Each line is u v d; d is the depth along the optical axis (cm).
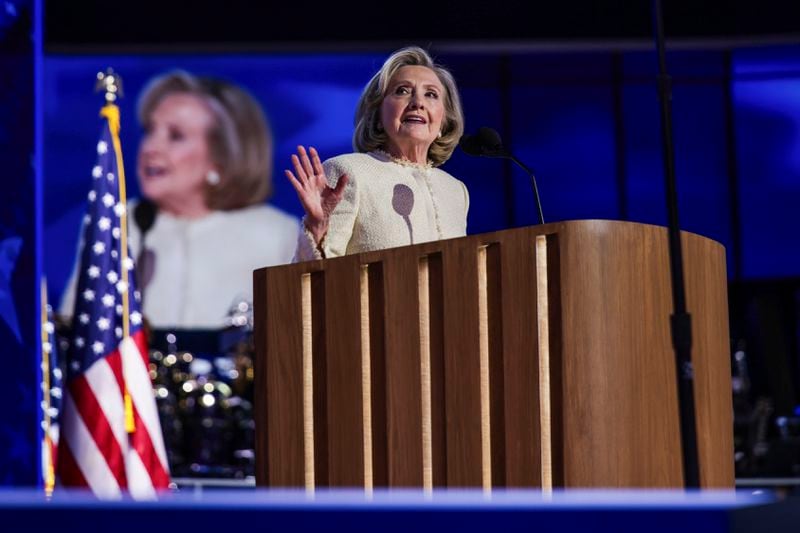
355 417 1021
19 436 1072
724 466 1077
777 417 4912
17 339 1082
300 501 553
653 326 1000
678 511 549
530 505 552
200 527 552
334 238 1155
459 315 988
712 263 1084
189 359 4194
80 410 1970
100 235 2039
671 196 1025
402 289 1009
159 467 1997
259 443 1069
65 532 556
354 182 1177
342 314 1030
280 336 1057
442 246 998
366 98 1255
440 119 1245
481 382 982
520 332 972
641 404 981
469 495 561
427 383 1005
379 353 1023
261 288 1070
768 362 4978
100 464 1955
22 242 1094
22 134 1103
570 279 969
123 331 2020
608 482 959
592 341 966
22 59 1111
